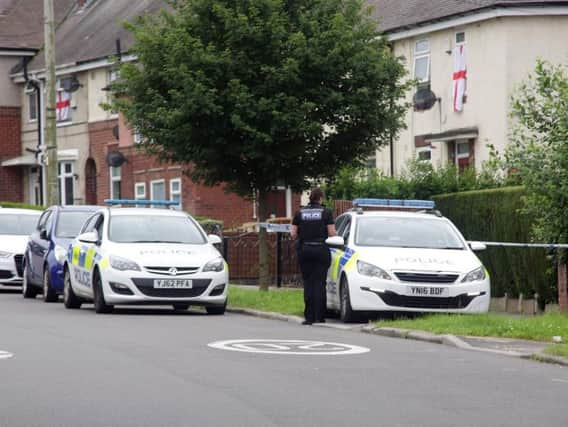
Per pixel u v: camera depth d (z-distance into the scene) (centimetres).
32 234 4919
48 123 5962
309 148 4369
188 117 4166
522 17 6469
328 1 4300
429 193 4947
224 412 1770
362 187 5109
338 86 4288
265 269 4481
